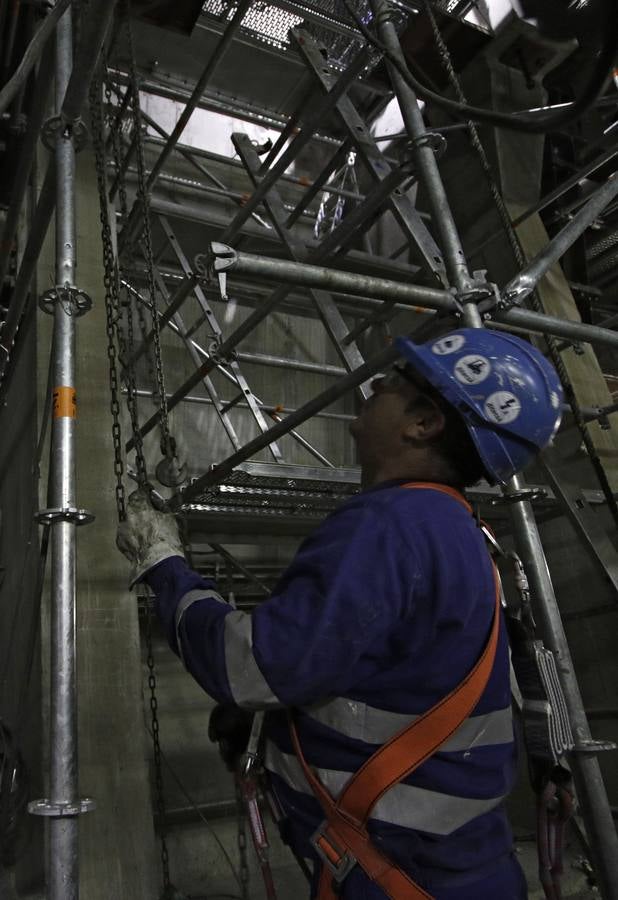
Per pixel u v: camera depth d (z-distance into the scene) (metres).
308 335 7.07
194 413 6.27
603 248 5.91
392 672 1.15
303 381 6.91
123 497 1.73
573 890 3.80
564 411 4.40
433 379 1.40
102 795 3.23
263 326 6.83
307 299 6.87
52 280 4.08
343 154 3.69
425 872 1.09
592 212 2.25
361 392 3.76
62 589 1.63
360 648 1.06
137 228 4.52
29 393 4.10
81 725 3.31
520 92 5.17
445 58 2.54
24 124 4.31
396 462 1.41
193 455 6.14
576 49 4.95
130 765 3.34
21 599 3.95
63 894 1.38
